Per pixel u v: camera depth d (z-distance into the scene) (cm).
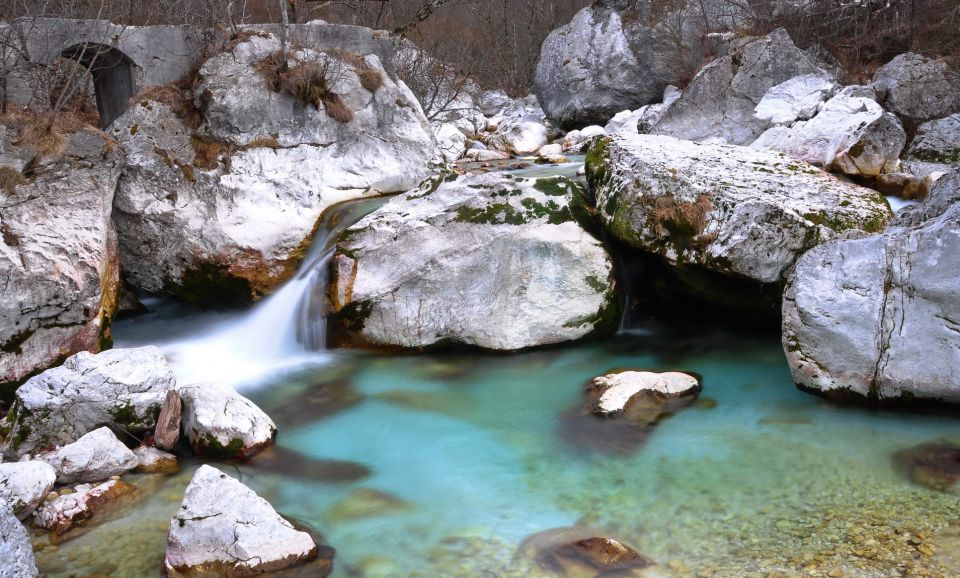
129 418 547
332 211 876
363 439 568
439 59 1911
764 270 670
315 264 795
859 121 1045
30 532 447
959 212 552
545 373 679
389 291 728
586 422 578
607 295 737
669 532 430
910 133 1184
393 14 2019
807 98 1245
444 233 736
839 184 785
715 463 507
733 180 746
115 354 570
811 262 601
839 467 491
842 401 582
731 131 1321
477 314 718
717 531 428
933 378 545
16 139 712
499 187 744
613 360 702
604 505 464
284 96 905
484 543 429
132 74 1064
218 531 409
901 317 559
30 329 641
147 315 847
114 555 423
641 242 722
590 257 729
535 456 532
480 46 2373
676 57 1675
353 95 963
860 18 1514
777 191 733
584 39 1802
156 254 829
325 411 618
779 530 424
